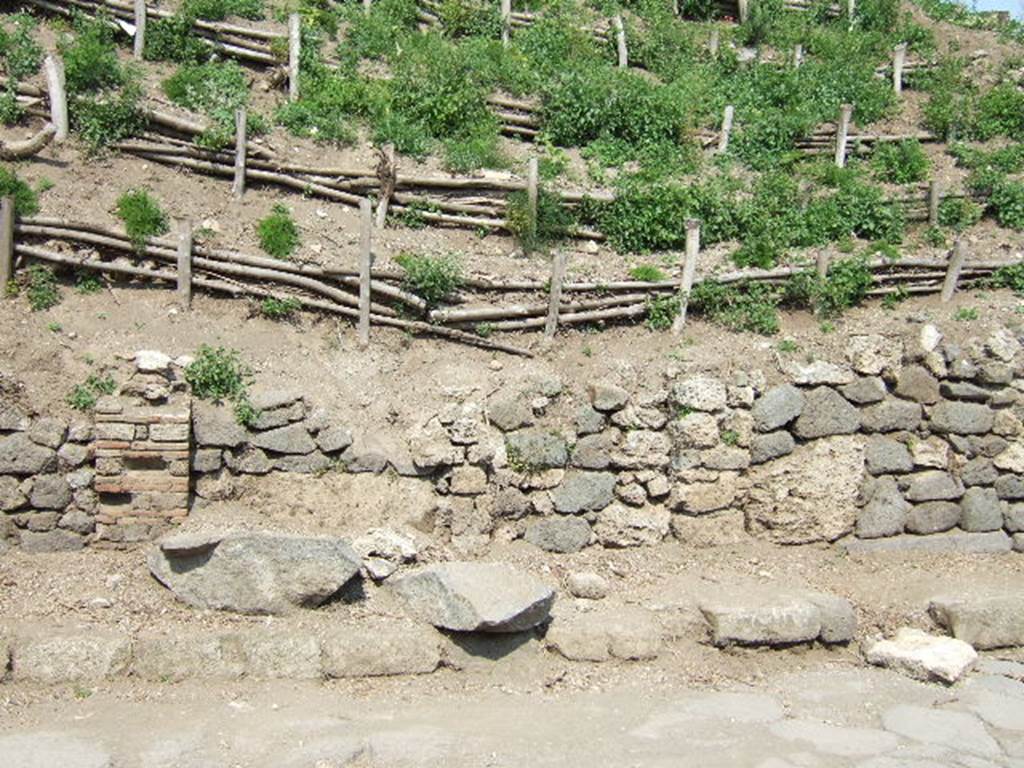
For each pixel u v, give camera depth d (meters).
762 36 19.88
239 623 8.95
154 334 10.68
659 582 10.45
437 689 8.73
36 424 9.54
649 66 18.56
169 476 9.67
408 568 9.62
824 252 12.48
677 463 10.99
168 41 15.09
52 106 12.66
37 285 10.67
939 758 8.05
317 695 8.44
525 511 10.70
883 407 11.65
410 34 17.19
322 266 11.45
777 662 9.70
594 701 8.71
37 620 8.63
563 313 11.84
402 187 13.33
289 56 15.33
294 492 10.12
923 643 9.90
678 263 13.06
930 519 11.85
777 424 11.24
